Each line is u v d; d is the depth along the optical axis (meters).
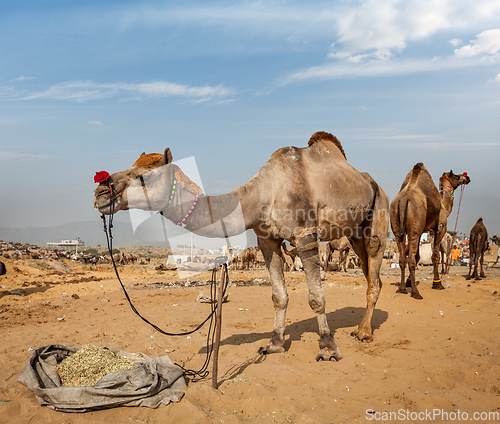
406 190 10.30
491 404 4.11
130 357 5.01
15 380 4.64
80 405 3.91
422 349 5.79
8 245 31.67
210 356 5.73
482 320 7.52
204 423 3.68
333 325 7.56
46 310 10.16
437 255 10.95
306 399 4.20
